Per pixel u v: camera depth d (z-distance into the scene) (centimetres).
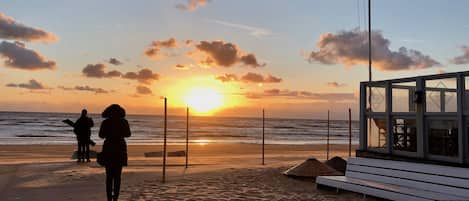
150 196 799
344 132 7412
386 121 875
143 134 5288
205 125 9419
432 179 727
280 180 1026
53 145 2872
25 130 5700
